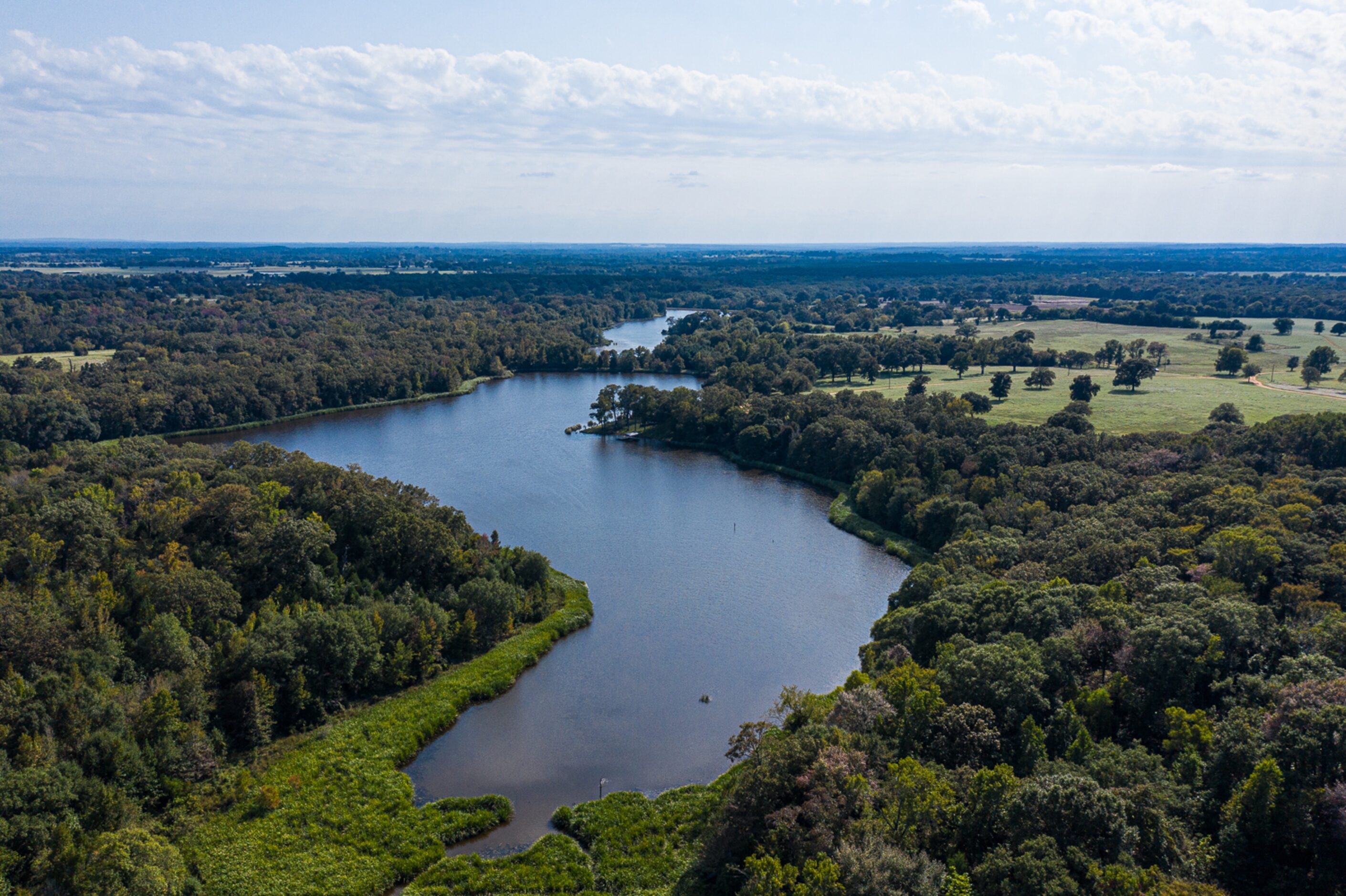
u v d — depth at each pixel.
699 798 86.81
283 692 96.69
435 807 85.25
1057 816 59.62
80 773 75.75
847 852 59.47
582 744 99.00
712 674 116.00
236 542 124.06
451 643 116.00
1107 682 82.88
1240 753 65.69
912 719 75.50
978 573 117.25
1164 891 52.59
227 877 74.25
